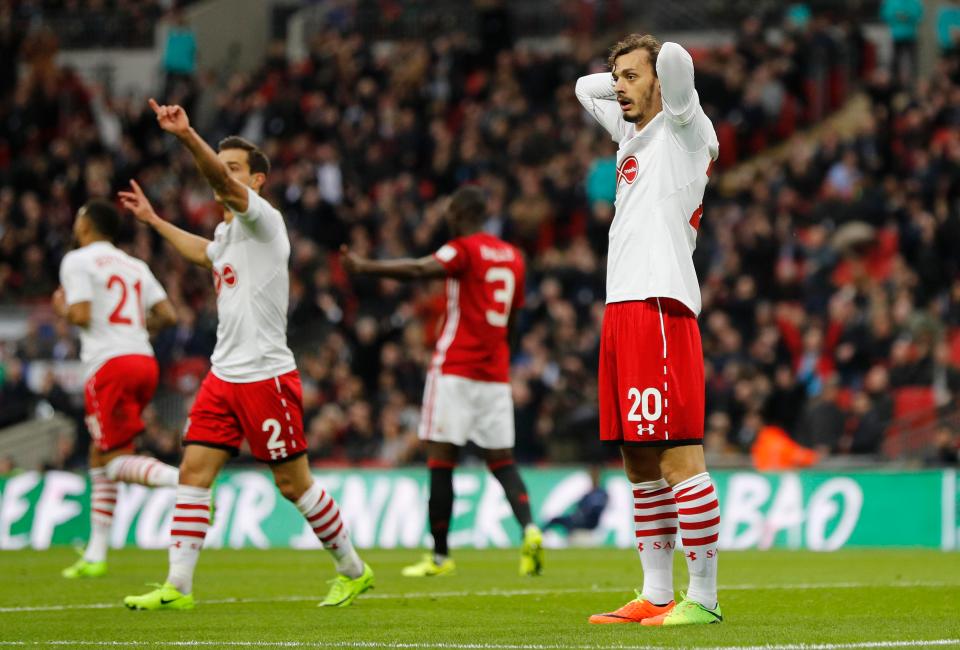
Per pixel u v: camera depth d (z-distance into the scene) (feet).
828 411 189.57
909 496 171.12
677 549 154.61
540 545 114.62
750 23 298.76
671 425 69.97
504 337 118.21
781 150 289.53
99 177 280.31
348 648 62.03
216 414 83.97
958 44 284.82
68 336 241.76
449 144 282.15
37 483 175.32
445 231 253.24
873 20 328.49
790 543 172.35
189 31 337.11
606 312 72.64
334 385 223.92
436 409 116.67
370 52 321.52
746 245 234.38
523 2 344.90
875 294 211.82
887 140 258.78
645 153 72.02
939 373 202.49
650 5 335.06
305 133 297.12
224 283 83.97
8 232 276.62
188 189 287.89
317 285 245.45
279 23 364.79
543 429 201.16
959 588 99.30
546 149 278.26
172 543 83.97
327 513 84.94
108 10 352.08
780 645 60.54
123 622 75.51
